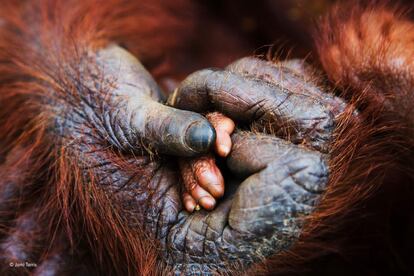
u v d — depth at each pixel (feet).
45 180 1.94
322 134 1.58
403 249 2.10
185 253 1.64
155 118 1.67
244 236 1.55
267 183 1.52
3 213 1.95
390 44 1.86
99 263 1.88
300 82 1.72
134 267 1.77
